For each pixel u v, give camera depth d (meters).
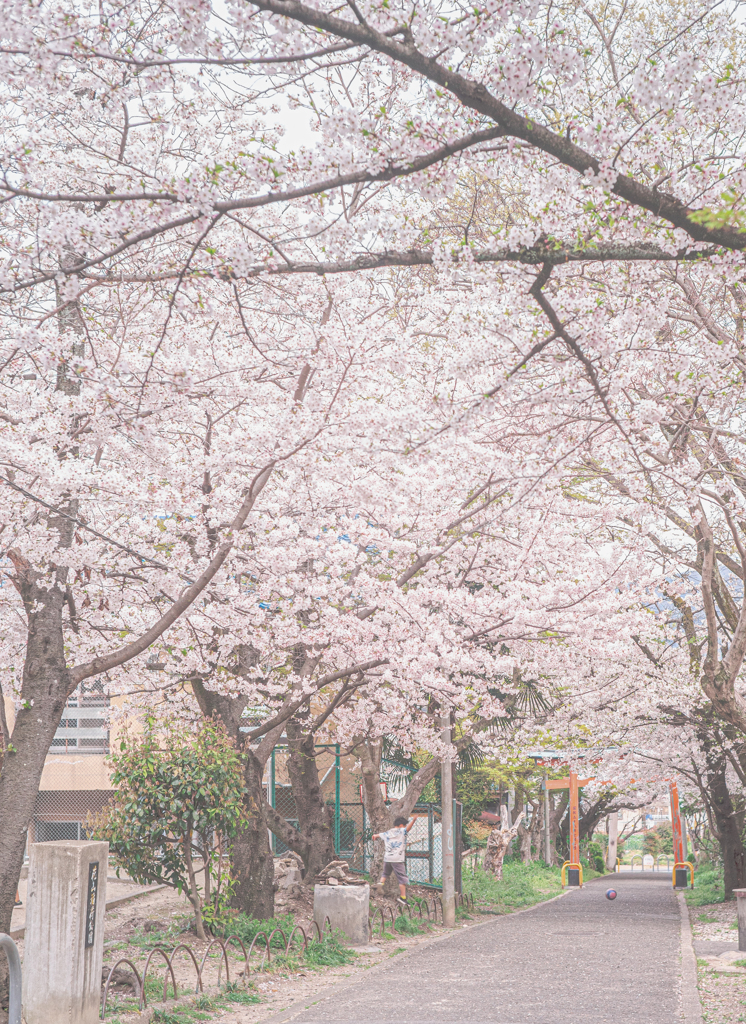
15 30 4.87
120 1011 7.29
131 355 7.98
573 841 29.20
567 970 9.87
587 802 42.91
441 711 13.58
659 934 13.37
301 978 9.62
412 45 4.83
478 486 10.59
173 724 11.78
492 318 7.09
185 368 8.20
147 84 5.20
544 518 10.86
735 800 20.66
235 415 10.02
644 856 59.09
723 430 9.84
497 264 6.35
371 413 8.52
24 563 8.27
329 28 4.68
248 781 12.20
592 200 5.82
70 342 7.28
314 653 11.94
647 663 15.76
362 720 14.66
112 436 8.31
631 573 11.20
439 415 7.68
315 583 10.88
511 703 16.34
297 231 8.55
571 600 11.54
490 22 4.75
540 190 6.54
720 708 10.33
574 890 27.19
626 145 5.77
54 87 5.24
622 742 19.03
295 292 8.86
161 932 11.09
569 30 5.46
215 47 5.05
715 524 12.80
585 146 5.22
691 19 6.28
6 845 7.39
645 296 7.19
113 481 8.09
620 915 17.14
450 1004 7.97
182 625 10.18
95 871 6.86
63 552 8.10
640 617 11.76
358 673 12.56
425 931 13.93
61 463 7.84
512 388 7.21
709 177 5.62
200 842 11.61
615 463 8.98
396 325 9.07
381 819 15.91
